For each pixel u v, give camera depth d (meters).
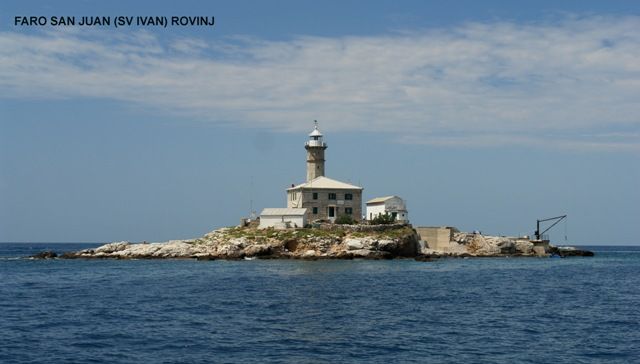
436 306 68.19
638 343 48.91
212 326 54.50
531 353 45.34
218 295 76.00
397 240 146.38
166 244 156.00
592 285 95.00
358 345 47.31
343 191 159.62
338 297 74.88
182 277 100.44
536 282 98.38
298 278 98.06
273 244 143.50
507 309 66.44
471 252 169.88
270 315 60.72
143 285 88.44
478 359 43.50
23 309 64.75
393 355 44.41
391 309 65.56
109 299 72.69
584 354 45.19
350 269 116.62
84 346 46.47
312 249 142.62
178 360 42.47
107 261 146.12
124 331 52.09
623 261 178.25
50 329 52.97
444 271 116.69
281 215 153.75
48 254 169.50
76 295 77.00
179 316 59.88
